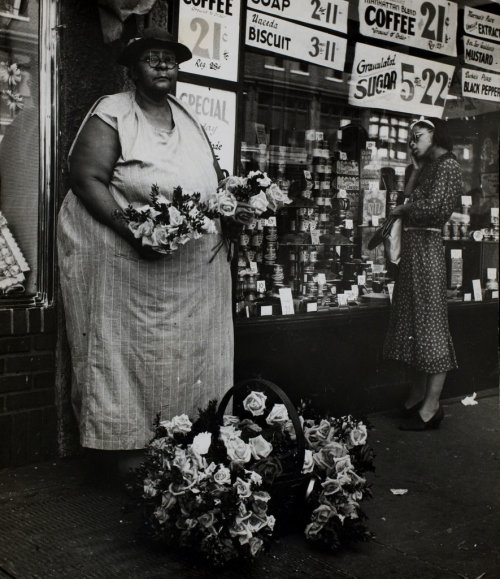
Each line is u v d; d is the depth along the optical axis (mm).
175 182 3801
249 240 4887
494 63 6211
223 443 3238
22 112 4031
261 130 4922
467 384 6246
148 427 3838
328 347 5227
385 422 5395
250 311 4875
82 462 4266
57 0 4039
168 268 3783
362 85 5383
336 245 5367
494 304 6305
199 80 4426
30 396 4141
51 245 4141
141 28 4211
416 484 4215
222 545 3051
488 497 4062
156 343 3793
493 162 6367
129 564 3139
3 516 3543
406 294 5297
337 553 3344
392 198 5641
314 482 3373
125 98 3867
